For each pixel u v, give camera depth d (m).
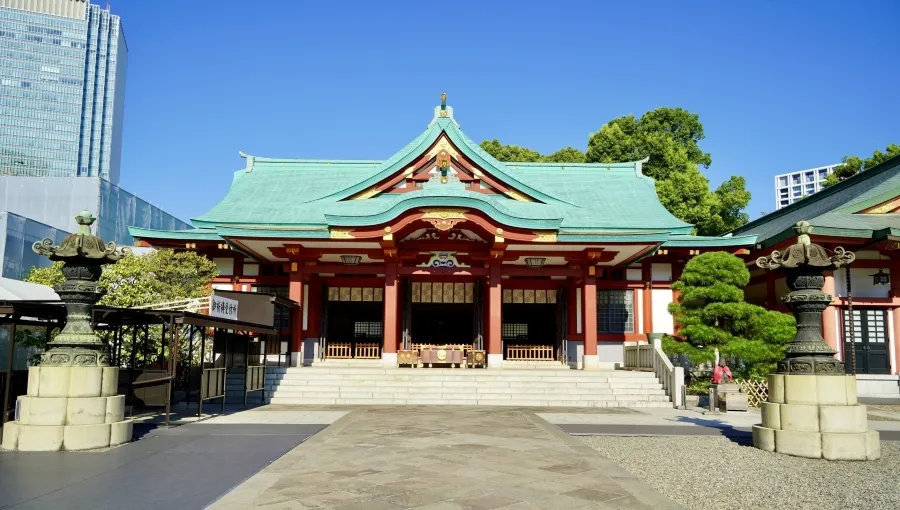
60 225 55.66
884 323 28.28
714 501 9.23
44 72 157.62
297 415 19.47
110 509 8.57
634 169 34.88
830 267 14.08
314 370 25.33
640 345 28.02
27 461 11.80
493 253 27.86
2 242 38.47
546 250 28.48
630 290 32.19
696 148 48.12
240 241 27.30
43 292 22.19
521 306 34.31
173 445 13.59
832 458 12.49
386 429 16.08
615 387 24.72
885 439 15.65
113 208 58.81
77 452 12.70
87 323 13.95
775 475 11.05
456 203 25.58
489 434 15.25
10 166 151.75
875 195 29.23
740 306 22.98
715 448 13.82
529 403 23.89
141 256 29.06
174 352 16.77
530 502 8.88
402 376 25.22
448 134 28.92
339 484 9.88
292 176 34.06
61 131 157.88
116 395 14.00
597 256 28.33
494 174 29.20
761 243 29.66
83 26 162.75
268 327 22.70
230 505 8.67
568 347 31.47
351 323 35.50
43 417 12.98
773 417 13.62
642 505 8.80
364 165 34.94
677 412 21.53
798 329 14.25
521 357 35.06
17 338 22.39
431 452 12.70
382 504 8.72
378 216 25.84
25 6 162.00
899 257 28.19
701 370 28.72
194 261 28.62
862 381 27.73
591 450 13.04
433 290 32.53
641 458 12.59
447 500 8.95
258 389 23.30
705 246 30.34
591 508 8.62
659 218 29.77
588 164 35.28
